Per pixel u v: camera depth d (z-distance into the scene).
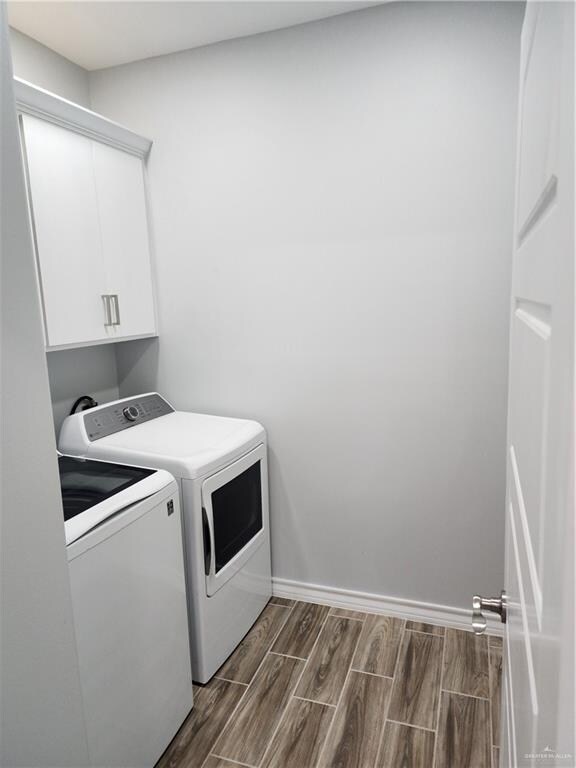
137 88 2.35
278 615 2.38
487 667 1.99
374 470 2.27
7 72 0.60
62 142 1.90
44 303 1.85
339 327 2.21
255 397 2.42
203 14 1.94
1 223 0.60
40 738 0.67
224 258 2.35
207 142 2.28
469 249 1.97
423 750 1.63
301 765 1.60
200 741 1.70
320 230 2.17
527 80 0.75
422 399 2.14
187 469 1.81
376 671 1.98
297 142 2.14
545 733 0.41
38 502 0.65
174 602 1.70
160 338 2.55
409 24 1.91
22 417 0.63
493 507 2.12
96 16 1.93
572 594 0.31
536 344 0.57
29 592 0.64
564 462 0.35
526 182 0.73
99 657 1.36
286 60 2.09
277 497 2.46
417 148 1.98
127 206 2.28
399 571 2.31
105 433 2.14
